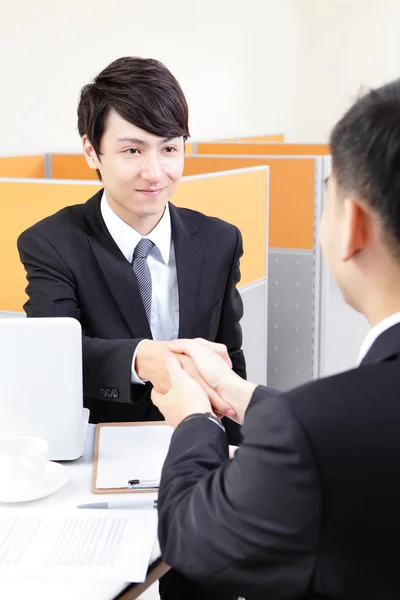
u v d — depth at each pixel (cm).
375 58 609
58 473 127
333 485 65
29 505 118
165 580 115
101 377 148
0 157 322
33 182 220
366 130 70
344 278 75
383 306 73
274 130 586
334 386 68
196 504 75
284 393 71
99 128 160
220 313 181
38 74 376
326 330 314
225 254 179
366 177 69
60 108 393
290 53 600
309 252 309
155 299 171
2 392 131
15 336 130
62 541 106
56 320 130
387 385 68
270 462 67
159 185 161
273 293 321
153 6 443
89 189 216
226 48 513
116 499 120
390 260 70
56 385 132
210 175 243
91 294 166
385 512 65
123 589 97
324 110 623
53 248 166
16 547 104
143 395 151
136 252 167
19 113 368
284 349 323
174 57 463
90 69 408
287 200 310
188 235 175
